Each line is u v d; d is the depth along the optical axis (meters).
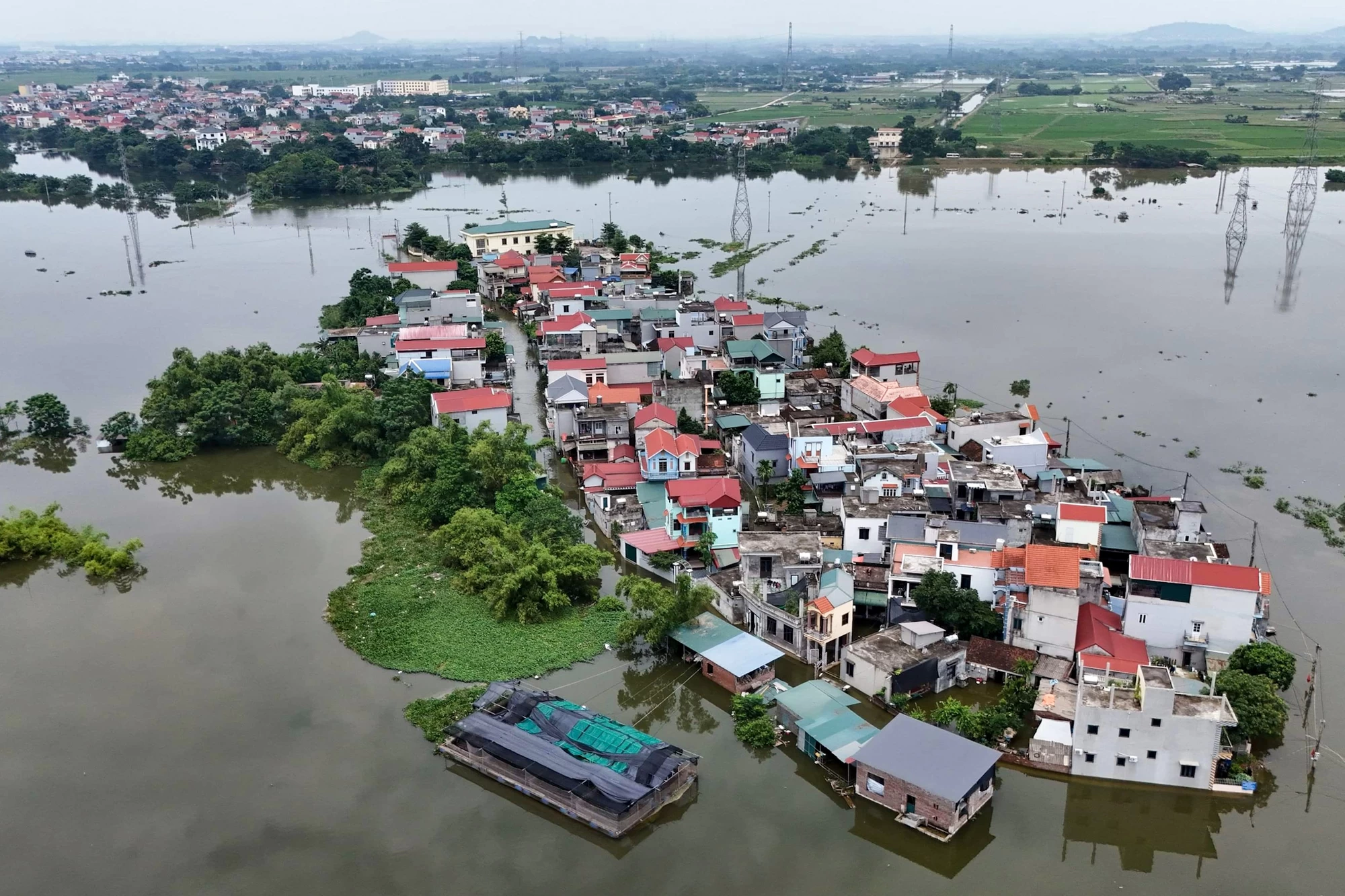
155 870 71.94
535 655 96.81
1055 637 90.56
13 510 125.62
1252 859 72.88
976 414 134.50
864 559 106.50
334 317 198.50
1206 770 77.06
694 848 74.31
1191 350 185.75
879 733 79.88
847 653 91.69
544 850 74.12
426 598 106.62
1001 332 197.75
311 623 102.81
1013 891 70.44
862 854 73.81
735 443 137.75
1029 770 80.62
